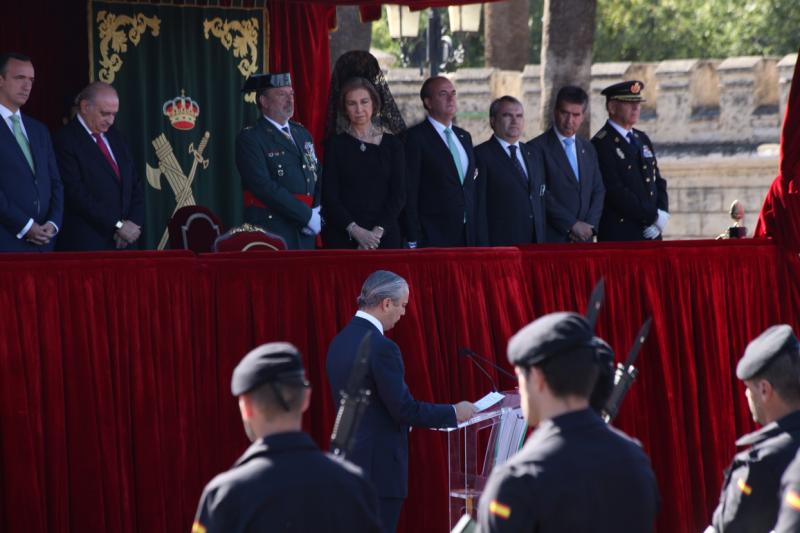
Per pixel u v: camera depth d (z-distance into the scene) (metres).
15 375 21.03
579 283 27.17
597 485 12.81
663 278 27.88
